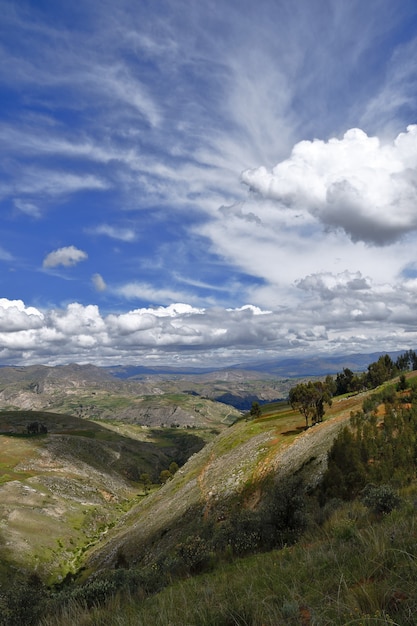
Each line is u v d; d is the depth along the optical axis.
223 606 5.41
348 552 6.75
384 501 12.23
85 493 142.00
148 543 56.75
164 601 7.66
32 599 13.88
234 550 18.97
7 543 79.12
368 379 104.88
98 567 64.19
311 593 5.23
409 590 4.13
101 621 7.95
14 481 127.38
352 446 28.28
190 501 60.34
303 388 70.25
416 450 27.31
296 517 18.86
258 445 66.75
